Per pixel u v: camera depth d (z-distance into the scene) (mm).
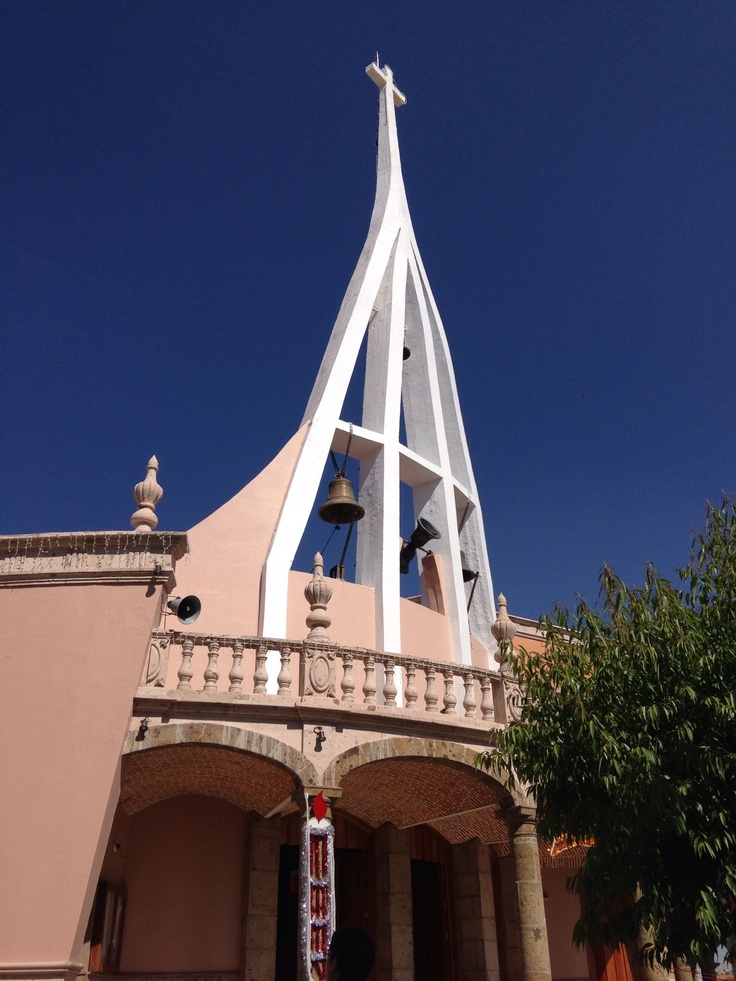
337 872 17531
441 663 13898
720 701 9406
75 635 11367
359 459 21625
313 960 10648
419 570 22281
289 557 17562
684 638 9953
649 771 9445
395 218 24969
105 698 11008
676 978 19062
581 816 10789
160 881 14945
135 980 14062
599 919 10094
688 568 10906
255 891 15078
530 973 12484
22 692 11000
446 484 22219
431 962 17328
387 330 22766
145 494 12734
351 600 18422
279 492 18734
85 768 10594
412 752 12781
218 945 14781
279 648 12625
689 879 9438
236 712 11852
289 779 12805
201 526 17297
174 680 15391
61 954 9562
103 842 10344
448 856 17875
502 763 11477
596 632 11211
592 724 9953
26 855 10078
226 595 16844
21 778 10500
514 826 13516
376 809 16672
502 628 14891
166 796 15000
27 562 11797
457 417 24953
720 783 9359
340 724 12383
